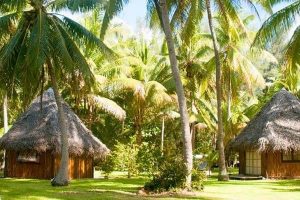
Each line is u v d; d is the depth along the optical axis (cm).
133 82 2881
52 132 2256
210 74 2864
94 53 3153
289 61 1905
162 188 1588
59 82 2070
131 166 2452
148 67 3316
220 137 2273
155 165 1748
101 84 2867
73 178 2342
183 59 3034
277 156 2381
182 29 2255
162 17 1700
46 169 2297
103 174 2573
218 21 2612
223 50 2720
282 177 2372
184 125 1647
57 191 1661
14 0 1748
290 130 2333
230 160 3834
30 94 1895
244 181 2197
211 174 2917
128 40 3491
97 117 3312
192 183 1664
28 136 2255
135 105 3066
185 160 1639
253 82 2641
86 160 2433
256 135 2353
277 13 1861
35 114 2372
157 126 3553
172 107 3139
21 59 1758
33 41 1675
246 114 3422
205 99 3566
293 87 2986
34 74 1738
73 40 1869
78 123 2400
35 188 1769
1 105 3148
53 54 1802
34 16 1806
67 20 1853
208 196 1516
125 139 3369
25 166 2347
